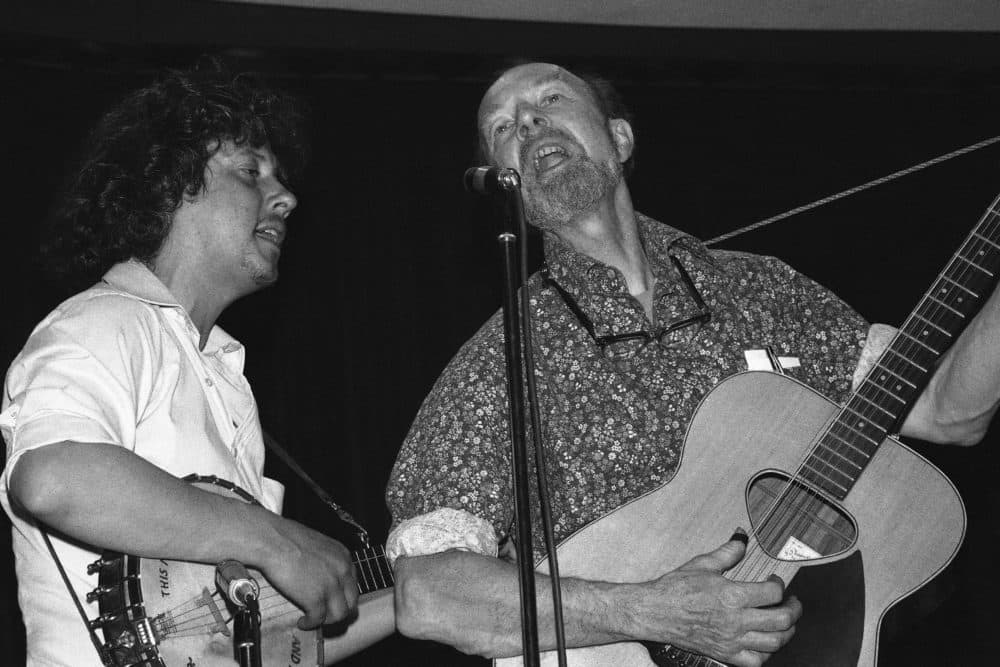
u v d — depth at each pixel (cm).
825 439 252
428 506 247
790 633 236
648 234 284
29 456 205
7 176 426
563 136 282
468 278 493
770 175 528
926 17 512
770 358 271
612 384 262
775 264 284
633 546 244
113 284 246
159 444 232
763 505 252
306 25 461
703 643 232
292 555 223
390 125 490
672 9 496
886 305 525
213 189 257
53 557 221
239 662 199
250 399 264
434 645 454
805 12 505
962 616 495
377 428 478
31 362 219
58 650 221
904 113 534
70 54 435
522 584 198
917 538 246
